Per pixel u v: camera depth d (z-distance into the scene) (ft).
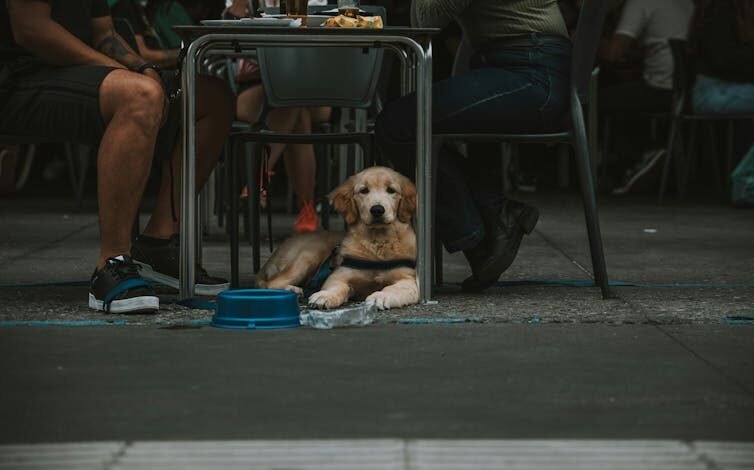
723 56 39.47
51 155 59.21
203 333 15.57
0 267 23.27
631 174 47.34
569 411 11.42
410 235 18.69
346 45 18.54
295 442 10.23
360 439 10.37
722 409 11.49
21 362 13.58
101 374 12.96
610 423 10.96
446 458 9.75
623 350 14.44
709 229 32.32
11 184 44.55
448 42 46.68
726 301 18.66
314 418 11.12
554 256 26.12
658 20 44.83
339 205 18.65
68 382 12.56
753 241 29.07
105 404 11.61
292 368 13.33
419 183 18.06
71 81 17.67
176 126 19.66
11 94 17.90
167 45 32.37
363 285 18.54
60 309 17.54
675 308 17.85
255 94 29.94
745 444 10.19
